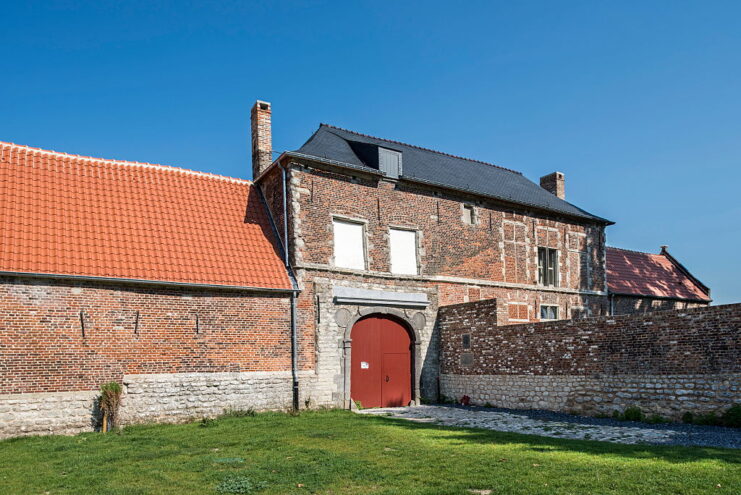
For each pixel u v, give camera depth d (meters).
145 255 14.17
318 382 15.86
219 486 7.30
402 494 6.70
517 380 16.36
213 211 16.59
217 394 14.29
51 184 14.57
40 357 12.26
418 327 18.36
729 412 11.89
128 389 13.16
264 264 15.84
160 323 13.80
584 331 14.84
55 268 12.64
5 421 11.66
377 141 21.56
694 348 12.66
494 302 17.19
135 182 16.08
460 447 9.60
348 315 16.80
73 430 12.34
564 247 22.97
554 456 8.61
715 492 6.41
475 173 22.94
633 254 29.05
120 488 7.30
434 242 19.19
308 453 9.32
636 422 13.22
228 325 14.71
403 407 17.22
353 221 17.50
